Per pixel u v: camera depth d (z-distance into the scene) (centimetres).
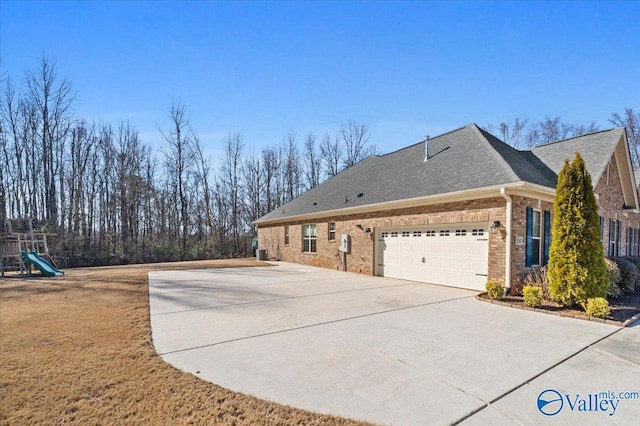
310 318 663
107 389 352
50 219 2484
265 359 444
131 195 2838
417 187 1217
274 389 359
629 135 2872
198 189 3128
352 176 1906
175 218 3028
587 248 746
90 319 639
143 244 2655
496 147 1211
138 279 1242
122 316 663
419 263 1186
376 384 372
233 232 3131
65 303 795
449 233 1078
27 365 411
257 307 764
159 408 316
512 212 897
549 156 1317
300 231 1948
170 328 589
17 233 1502
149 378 380
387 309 745
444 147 1405
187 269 1642
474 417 308
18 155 2486
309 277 1320
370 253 1397
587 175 769
